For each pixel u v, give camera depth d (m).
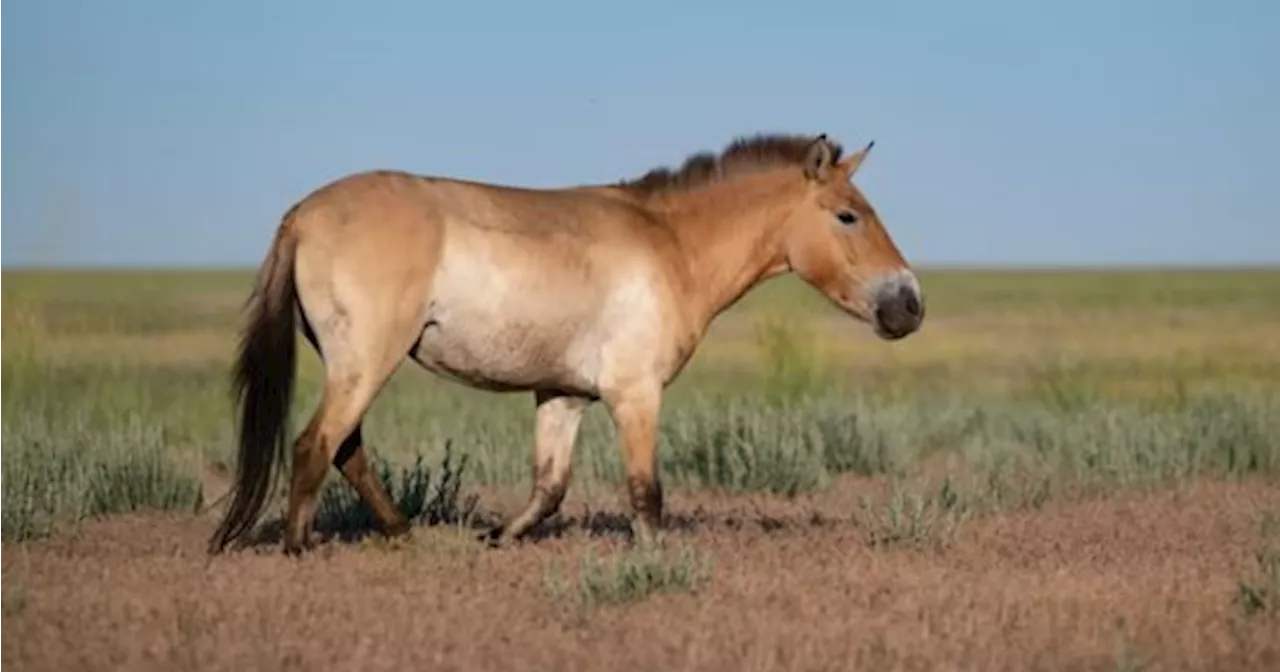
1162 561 29.19
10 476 36.78
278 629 22.23
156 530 33.91
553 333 29.41
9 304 59.44
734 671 20.19
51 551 29.94
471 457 45.75
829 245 32.31
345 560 28.00
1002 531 33.59
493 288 28.72
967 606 24.12
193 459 46.81
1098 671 20.50
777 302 64.44
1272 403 56.12
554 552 29.30
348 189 28.31
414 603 24.11
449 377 29.77
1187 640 21.70
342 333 27.86
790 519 36.81
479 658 20.69
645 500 30.09
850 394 74.44
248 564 27.53
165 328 151.25
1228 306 195.25
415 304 28.12
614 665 20.33
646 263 30.27
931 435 56.59
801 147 32.56
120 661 20.67
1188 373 96.56
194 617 22.88
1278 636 22.17
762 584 25.83
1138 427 49.97
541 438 31.20
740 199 31.95
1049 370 91.31
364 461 30.47
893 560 29.02
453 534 29.72
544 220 29.45
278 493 37.81
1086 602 24.50
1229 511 37.03
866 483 45.97
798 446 44.56
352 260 27.78
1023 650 21.27
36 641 21.61
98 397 66.19
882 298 32.19
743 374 99.81
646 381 30.22
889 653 20.95
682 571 25.33
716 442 45.62
